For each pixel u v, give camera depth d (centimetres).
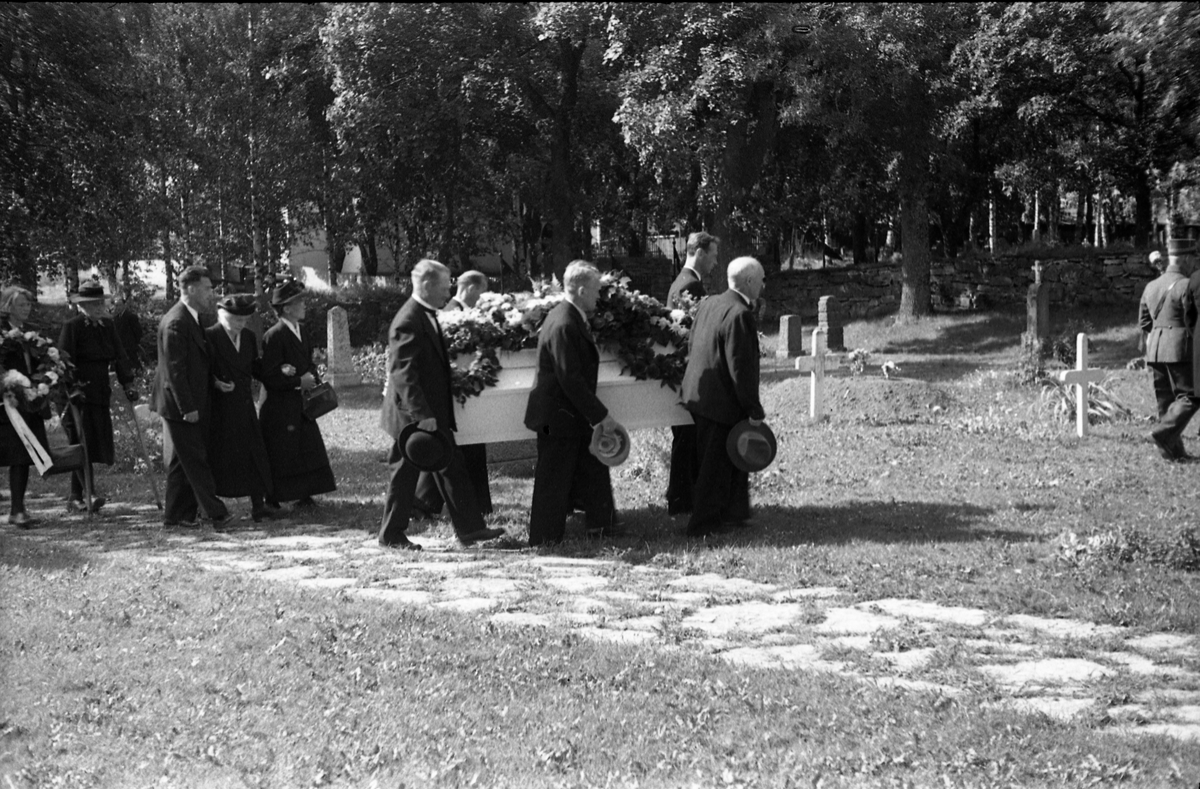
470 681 548
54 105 2558
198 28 2972
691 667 571
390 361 880
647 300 982
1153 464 1250
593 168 3700
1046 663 583
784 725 492
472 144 3516
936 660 584
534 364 973
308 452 1115
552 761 452
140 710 512
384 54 3033
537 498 905
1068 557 801
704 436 918
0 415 1071
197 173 3069
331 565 844
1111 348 2678
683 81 2733
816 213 3850
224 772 445
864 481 1154
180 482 1051
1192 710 511
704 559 823
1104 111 3114
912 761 448
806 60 2733
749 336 889
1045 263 3241
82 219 2820
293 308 1108
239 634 624
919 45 2784
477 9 3100
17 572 795
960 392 1792
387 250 4566
